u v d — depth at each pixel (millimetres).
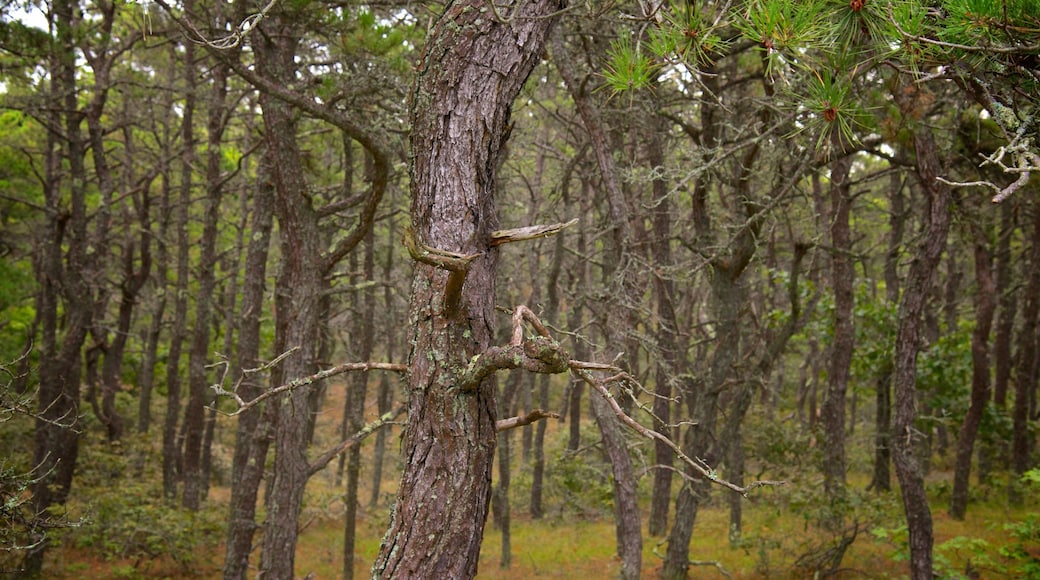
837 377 14570
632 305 8289
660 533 15523
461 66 3137
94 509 12836
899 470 8438
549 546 16125
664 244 14047
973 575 9836
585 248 16859
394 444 27234
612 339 8305
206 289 16734
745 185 8992
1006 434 16531
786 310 16719
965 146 7539
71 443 12523
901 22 2855
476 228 3098
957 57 3027
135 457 18125
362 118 9141
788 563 12055
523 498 21484
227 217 27375
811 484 12414
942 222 8031
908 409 8461
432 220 3086
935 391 17484
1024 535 9211
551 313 14422
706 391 10336
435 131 3121
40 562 11117
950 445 22891
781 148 7902
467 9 3197
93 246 16406
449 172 3090
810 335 18047
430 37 3260
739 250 9836
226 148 24875
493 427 3105
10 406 5258
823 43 3121
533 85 10328
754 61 9922
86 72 17062
